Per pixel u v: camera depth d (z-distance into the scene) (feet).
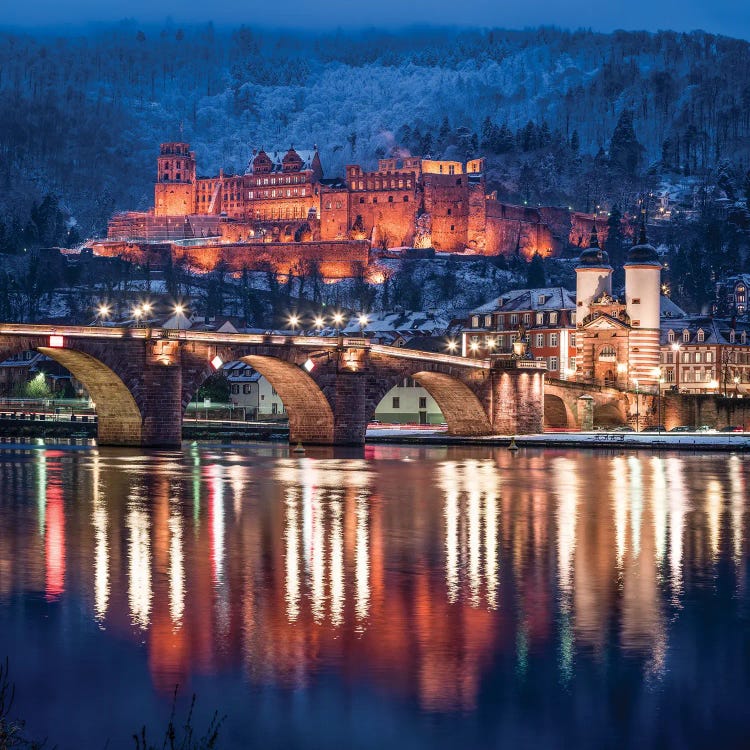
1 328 525.75
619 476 486.38
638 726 156.04
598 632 198.90
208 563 257.75
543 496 403.34
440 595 225.76
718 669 178.91
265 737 152.15
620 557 271.90
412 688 169.37
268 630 198.08
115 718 158.20
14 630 196.85
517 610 213.87
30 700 164.25
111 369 580.30
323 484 436.35
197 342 608.19
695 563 264.31
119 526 314.96
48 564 254.88
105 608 212.23
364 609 213.25
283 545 284.41
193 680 172.24
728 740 151.94
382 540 294.87
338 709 161.17
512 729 154.81
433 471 504.43
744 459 600.39
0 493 391.86
